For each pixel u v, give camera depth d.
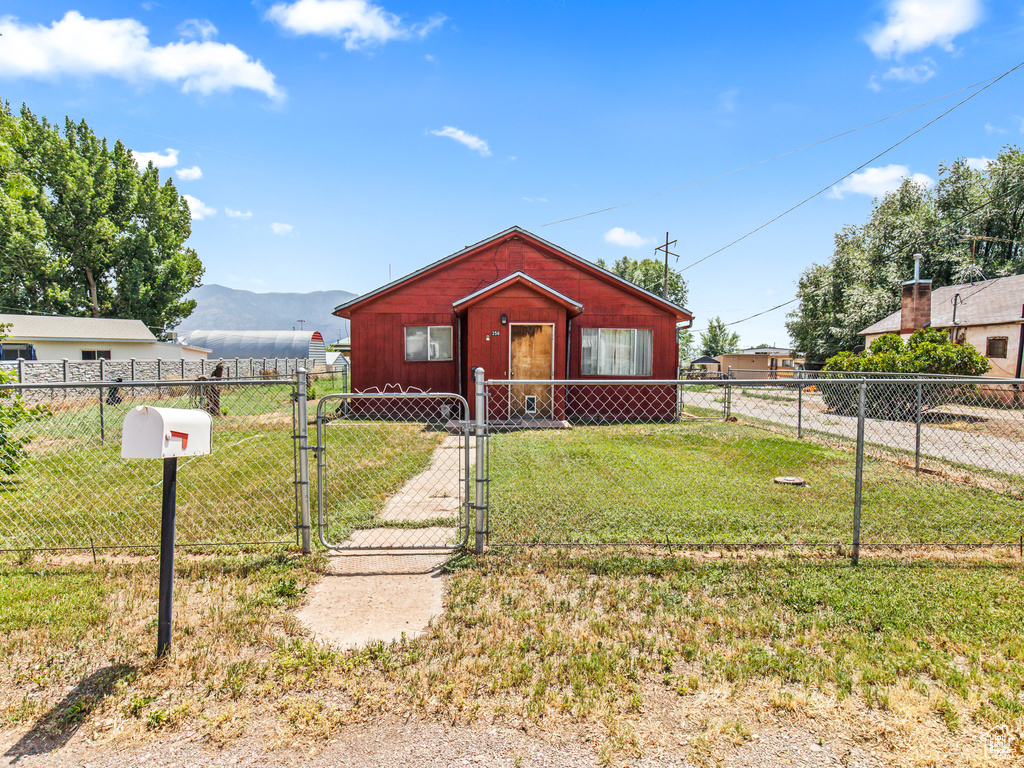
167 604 2.89
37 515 5.29
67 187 35.34
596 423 14.25
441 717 2.44
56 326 28.03
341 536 4.74
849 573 3.99
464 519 4.93
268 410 14.62
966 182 33.84
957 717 2.41
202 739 2.32
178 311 41.66
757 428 11.13
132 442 2.75
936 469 7.55
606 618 3.28
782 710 2.49
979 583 3.80
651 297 14.35
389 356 14.48
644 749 2.25
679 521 5.08
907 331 23.97
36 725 2.39
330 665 2.80
